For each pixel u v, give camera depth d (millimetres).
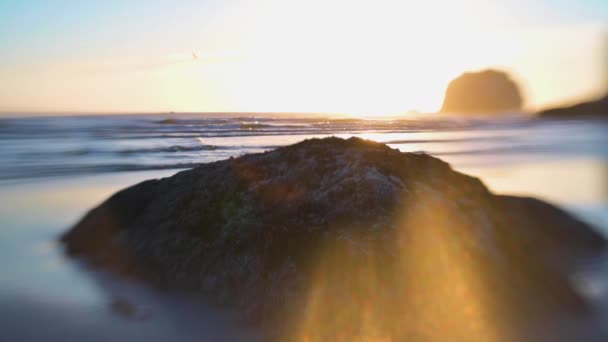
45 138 37594
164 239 7289
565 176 19938
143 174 19016
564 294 6250
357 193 6473
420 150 30719
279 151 8461
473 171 21047
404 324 5203
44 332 5500
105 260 7676
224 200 7281
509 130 61812
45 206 12461
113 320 5805
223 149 29250
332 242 5801
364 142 8555
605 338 5484
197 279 6488
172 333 5484
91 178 17703
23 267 7531
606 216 11531
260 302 5680
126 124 64938
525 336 5359
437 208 6547
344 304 5277
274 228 6289
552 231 8844
